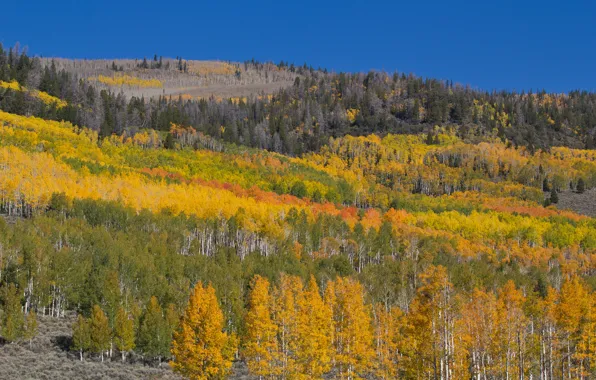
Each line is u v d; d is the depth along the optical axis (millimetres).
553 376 53031
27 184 111812
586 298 54188
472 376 50156
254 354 51375
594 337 51656
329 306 55781
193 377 50594
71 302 75188
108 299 68938
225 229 115750
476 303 50625
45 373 55438
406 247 120188
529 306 53094
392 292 81438
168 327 63281
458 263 107188
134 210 113938
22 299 73625
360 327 54938
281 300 52906
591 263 122500
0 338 63625
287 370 49531
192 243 103500
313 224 123000
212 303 51625
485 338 48844
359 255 114688
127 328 62344
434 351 43438
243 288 77000
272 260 93188
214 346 50469
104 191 124250
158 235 100688
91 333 61438
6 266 73375
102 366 59406
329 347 53312
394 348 57719
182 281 75062
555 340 51562
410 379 48625
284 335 50938
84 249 84250
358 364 54500
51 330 67938
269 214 121000
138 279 77625
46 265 73375
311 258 106438
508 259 120125
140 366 61125
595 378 52031
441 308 44250
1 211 114250
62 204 111125
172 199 126438
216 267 82062
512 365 49219
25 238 78062
